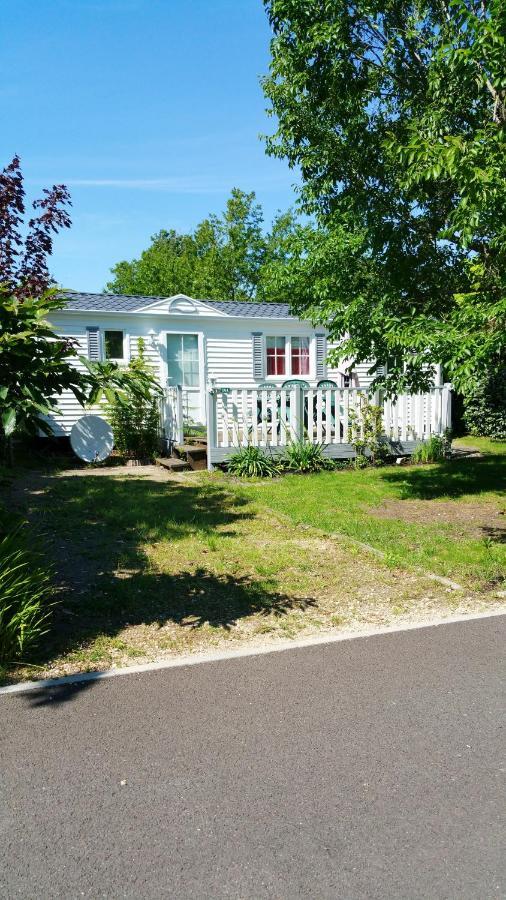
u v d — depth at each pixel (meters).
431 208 7.99
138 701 3.46
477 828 2.45
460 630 4.45
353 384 17.16
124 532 6.95
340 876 2.21
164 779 2.77
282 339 16.88
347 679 3.71
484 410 16.33
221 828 2.46
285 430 11.52
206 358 15.94
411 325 7.27
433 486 9.82
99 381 4.21
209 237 43.78
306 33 7.60
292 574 5.63
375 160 7.95
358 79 7.76
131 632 4.36
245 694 3.53
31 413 3.97
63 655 4.00
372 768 2.84
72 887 2.18
